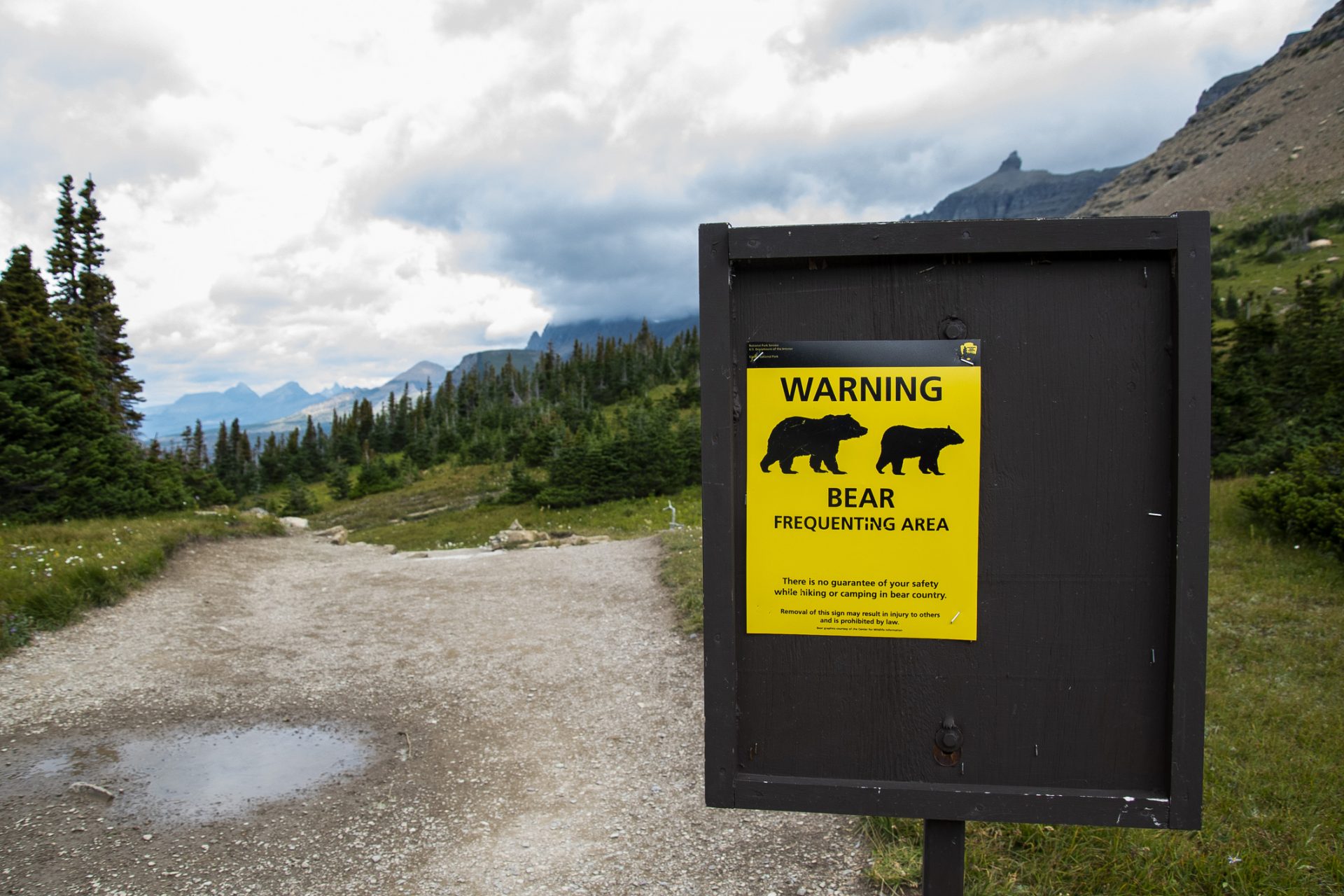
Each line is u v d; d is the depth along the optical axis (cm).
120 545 1274
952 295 221
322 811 484
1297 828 397
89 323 3294
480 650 855
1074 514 221
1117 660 222
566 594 1115
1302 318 2078
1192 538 212
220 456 8275
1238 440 1883
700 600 941
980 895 342
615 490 3441
